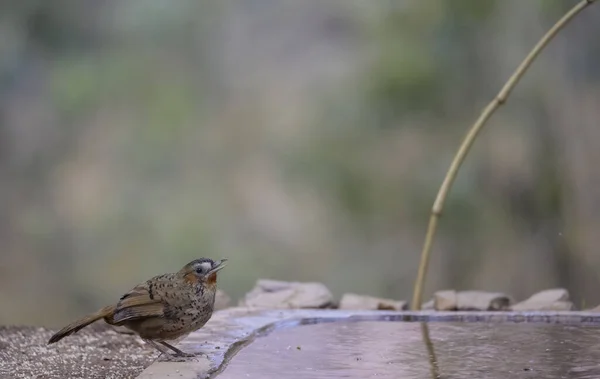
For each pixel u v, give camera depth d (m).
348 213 18.41
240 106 24.06
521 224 17.44
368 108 18.12
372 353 5.31
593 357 5.14
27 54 22.42
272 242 21.70
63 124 22.62
